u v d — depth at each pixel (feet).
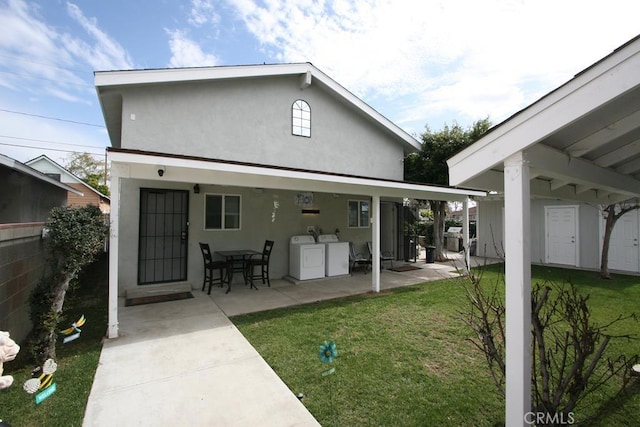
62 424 7.89
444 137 33.96
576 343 7.14
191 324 15.28
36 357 10.78
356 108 29.43
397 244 36.73
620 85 4.89
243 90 24.04
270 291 22.13
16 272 12.12
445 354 11.80
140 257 21.21
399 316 16.40
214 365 11.09
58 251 11.25
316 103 27.84
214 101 22.81
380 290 22.59
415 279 26.84
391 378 10.10
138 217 20.98
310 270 25.81
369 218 32.94
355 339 13.28
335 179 18.56
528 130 6.10
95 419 8.11
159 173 14.58
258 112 24.66
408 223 41.68
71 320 15.85
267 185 17.79
